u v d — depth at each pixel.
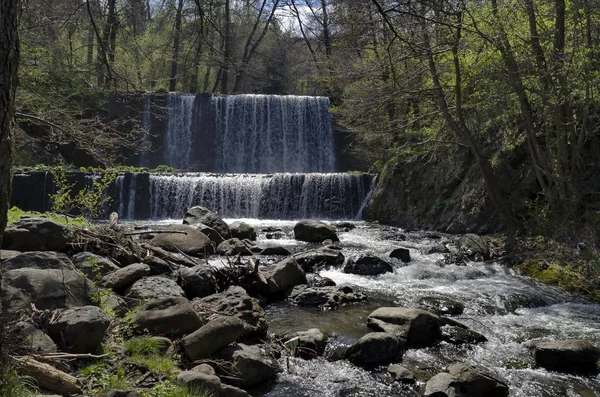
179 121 26.86
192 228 11.62
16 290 4.93
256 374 5.46
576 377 6.09
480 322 8.07
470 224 15.04
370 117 17.03
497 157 14.73
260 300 8.53
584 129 12.02
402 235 15.19
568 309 8.91
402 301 8.93
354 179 20.08
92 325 4.79
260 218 19.75
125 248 8.47
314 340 6.67
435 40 11.45
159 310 5.85
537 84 11.98
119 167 20.69
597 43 11.23
